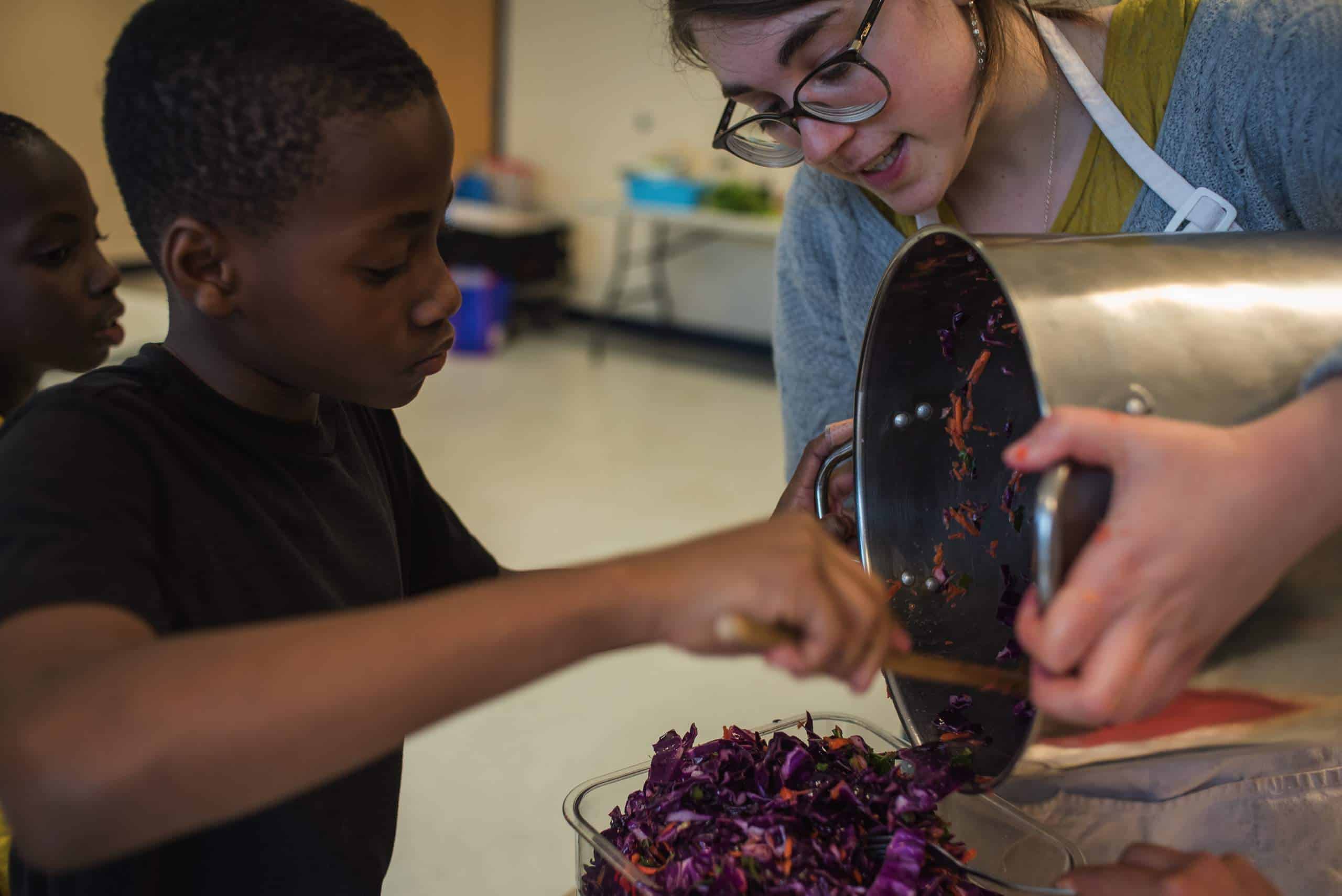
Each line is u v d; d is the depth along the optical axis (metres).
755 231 4.69
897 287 0.70
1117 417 0.51
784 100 0.86
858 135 0.84
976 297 0.73
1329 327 0.59
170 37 0.60
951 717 0.70
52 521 0.56
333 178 0.60
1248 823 0.86
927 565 0.77
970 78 0.85
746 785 0.72
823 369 1.11
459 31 5.79
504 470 3.56
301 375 0.68
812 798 0.68
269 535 0.71
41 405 0.64
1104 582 0.51
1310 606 0.56
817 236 1.08
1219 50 0.87
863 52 0.80
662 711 2.22
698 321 5.72
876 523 0.76
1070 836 0.89
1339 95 0.82
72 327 1.14
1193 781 0.86
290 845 0.72
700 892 0.63
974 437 0.77
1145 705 0.53
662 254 5.51
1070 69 0.93
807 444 0.90
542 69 5.91
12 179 1.06
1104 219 0.96
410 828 1.83
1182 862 0.61
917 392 0.76
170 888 0.69
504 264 5.46
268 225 0.62
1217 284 0.60
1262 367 0.57
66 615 0.52
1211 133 0.89
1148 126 0.92
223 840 0.70
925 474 0.77
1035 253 0.59
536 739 2.11
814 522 0.53
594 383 4.79
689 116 5.49
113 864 0.65
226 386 0.72
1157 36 0.90
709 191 5.08
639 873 0.65
